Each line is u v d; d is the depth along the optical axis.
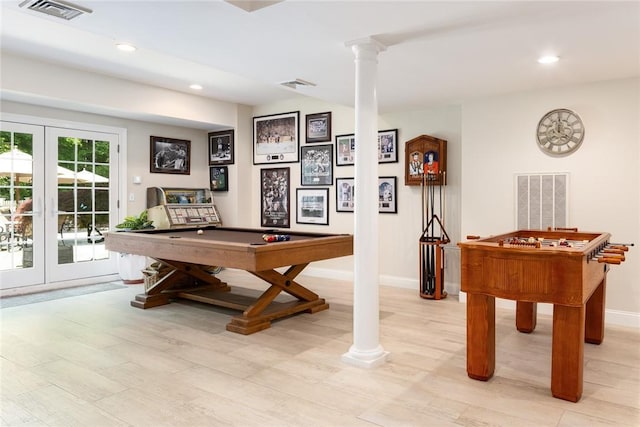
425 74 3.79
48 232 5.33
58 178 5.40
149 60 4.57
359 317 3.04
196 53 3.28
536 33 2.85
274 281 4.03
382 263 5.70
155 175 6.39
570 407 2.42
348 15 2.56
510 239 3.44
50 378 2.79
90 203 5.71
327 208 6.13
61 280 5.46
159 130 6.42
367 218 3.00
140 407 2.41
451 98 4.68
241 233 5.13
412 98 4.69
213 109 6.38
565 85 4.15
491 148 4.61
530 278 2.56
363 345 3.03
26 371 2.90
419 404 2.45
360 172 3.01
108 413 2.34
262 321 3.86
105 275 5.89
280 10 2.50
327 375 2.85
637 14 2.54
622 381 2.76
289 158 6.51
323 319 4.16
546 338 3.59
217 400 2.49
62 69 4.76
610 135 3.98
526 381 2.76
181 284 5.09
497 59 3.38
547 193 4.29
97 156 5.75
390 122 5.56
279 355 3.21
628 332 3.74
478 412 2.36
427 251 4.93
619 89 3.93
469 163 4.75
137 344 3.44
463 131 4.78
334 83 4.14
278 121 6.62
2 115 4.86
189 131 6.84
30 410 2.37
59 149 5.39
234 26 2.74
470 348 2.79
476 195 4.71
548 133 4.26
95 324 3.97
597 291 3.42
